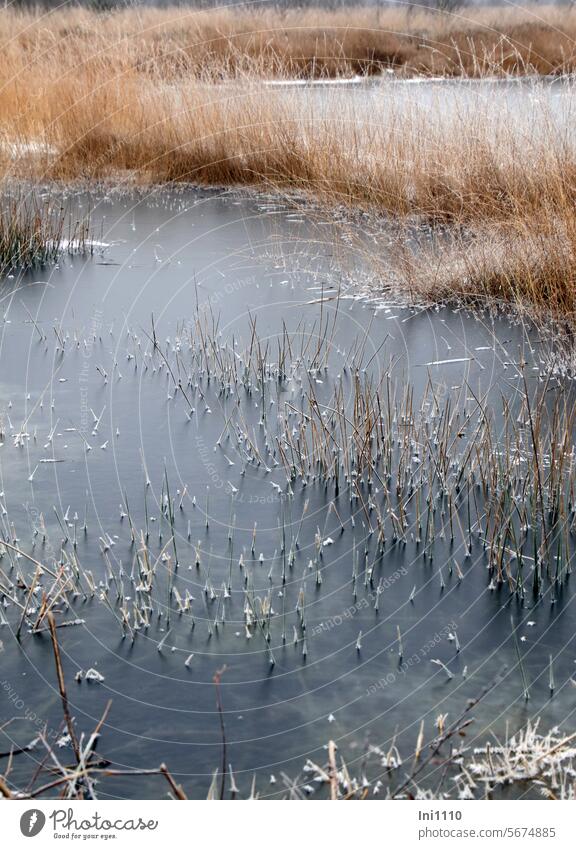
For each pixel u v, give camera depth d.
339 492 5.14
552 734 3.36
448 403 6.12
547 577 4.37
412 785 3.12
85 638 3.92
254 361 7.00
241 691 3.62
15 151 13.52
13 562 4.44
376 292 8.66
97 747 3.32
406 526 4.76
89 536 4.69
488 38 17.28
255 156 13.25
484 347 7.21
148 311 8.28
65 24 19.03
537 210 8.60
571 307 7.50
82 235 10.21
